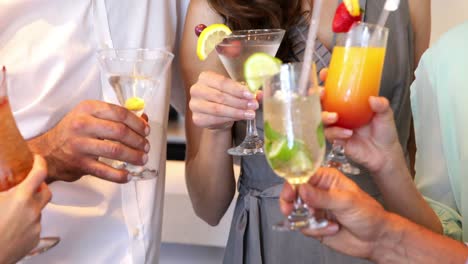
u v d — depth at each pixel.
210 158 1.35
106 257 1.34
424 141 1.30
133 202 1.35
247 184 1.37
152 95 1.23
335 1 1.34
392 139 1.05
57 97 1.30
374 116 1.04
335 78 1.02
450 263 0.98
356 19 1.02
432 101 1.28
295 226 0.94
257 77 1.19
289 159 0.93
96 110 1.15
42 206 0.97
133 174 1.21
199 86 1.23
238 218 1.36
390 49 1.32
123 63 1.17
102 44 1.33
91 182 1.32
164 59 1.20
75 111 1.16
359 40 1.01
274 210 1.33
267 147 0.95
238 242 1.34
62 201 1.30
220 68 1.38
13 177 0.96
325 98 1.04
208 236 1.98
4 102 0.95
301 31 1.35
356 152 1.07
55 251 1.30
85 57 1.32
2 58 1.26
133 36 1.36
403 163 1.07
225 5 1.33
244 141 1.27
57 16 1.29
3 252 0.93
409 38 1.35
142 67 1.18
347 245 0.99
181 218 1.99
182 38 1.41
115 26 1.34
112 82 1.20
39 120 1.28
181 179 2.05
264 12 1.32
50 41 1.29
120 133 1.14
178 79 1.53
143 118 1.24
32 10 1.27
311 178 0.98
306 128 0.93
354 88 1.01
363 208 0.95
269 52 1.22
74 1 1.30
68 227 1.31
